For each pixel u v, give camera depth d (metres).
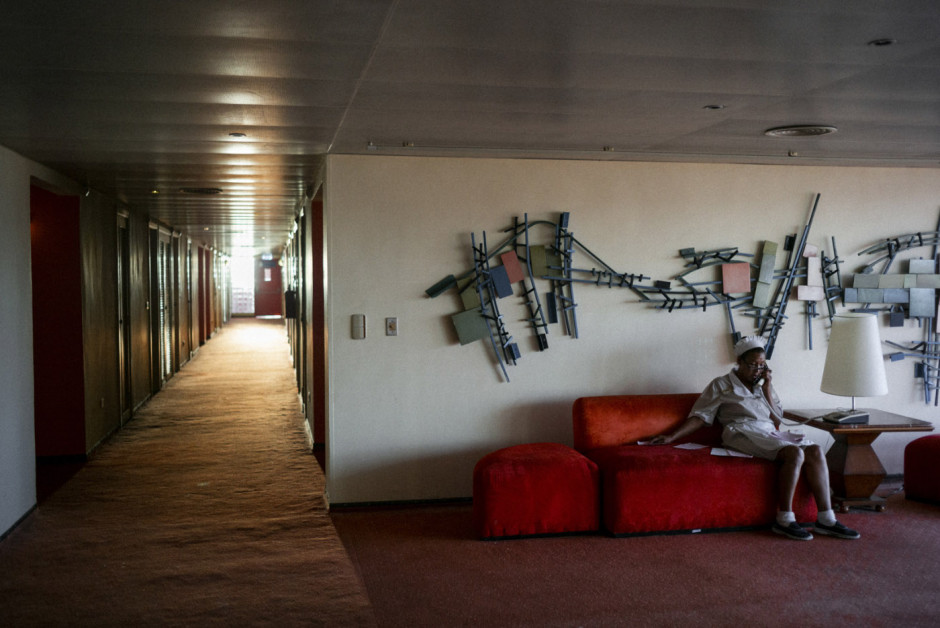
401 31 2.62
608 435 5.08
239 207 8.71
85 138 4.49
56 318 6.60
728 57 3.01
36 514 5.13
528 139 4.71
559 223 5.39
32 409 5.21
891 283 5.88
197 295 16.92
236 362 14.23
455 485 5.34
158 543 4.53
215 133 4.38
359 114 3.92
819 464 4.61
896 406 6.00
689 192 5.59
